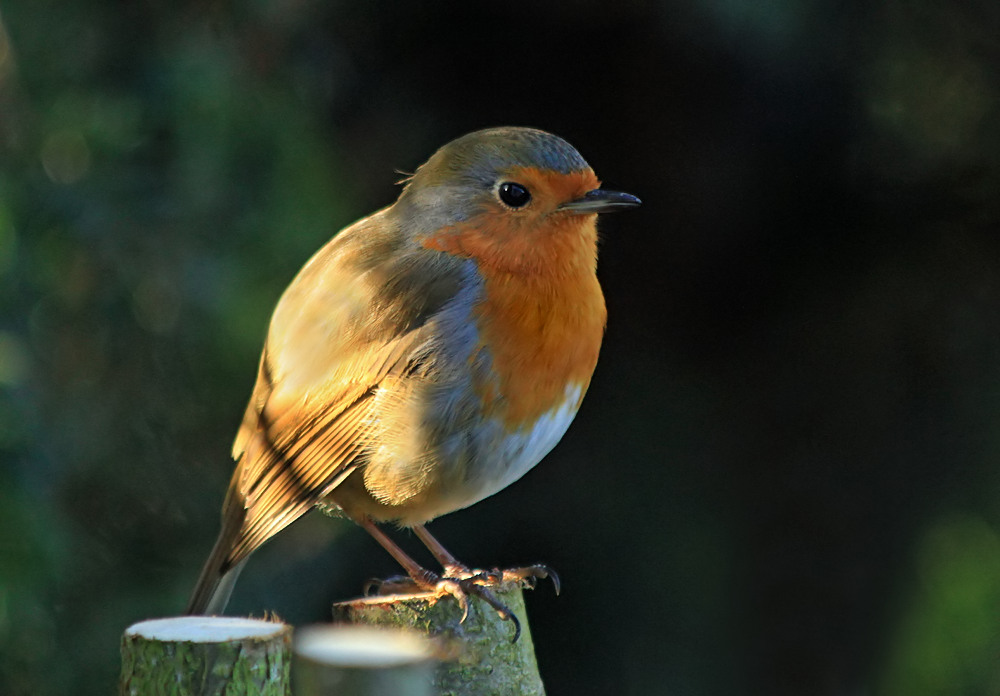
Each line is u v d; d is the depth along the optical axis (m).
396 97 11.66
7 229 8.55
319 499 6.84
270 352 7.13
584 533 11.67
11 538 7.97
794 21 10.33
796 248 11.56
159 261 9.34
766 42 10.41
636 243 11.66
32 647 8.70
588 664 11.54
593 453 11.80
